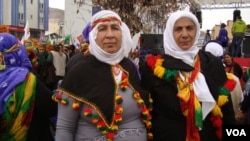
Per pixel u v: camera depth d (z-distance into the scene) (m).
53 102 2.98
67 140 2.52
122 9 6.21
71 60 3.60
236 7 21.02
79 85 2.53
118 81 2.61
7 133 2.84
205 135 2.81
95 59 2.62
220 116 2.86
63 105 2.53
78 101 2.50
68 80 2.54
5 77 2.87
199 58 2.96
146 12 6.31
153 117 2.85
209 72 2.91
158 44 6.00
